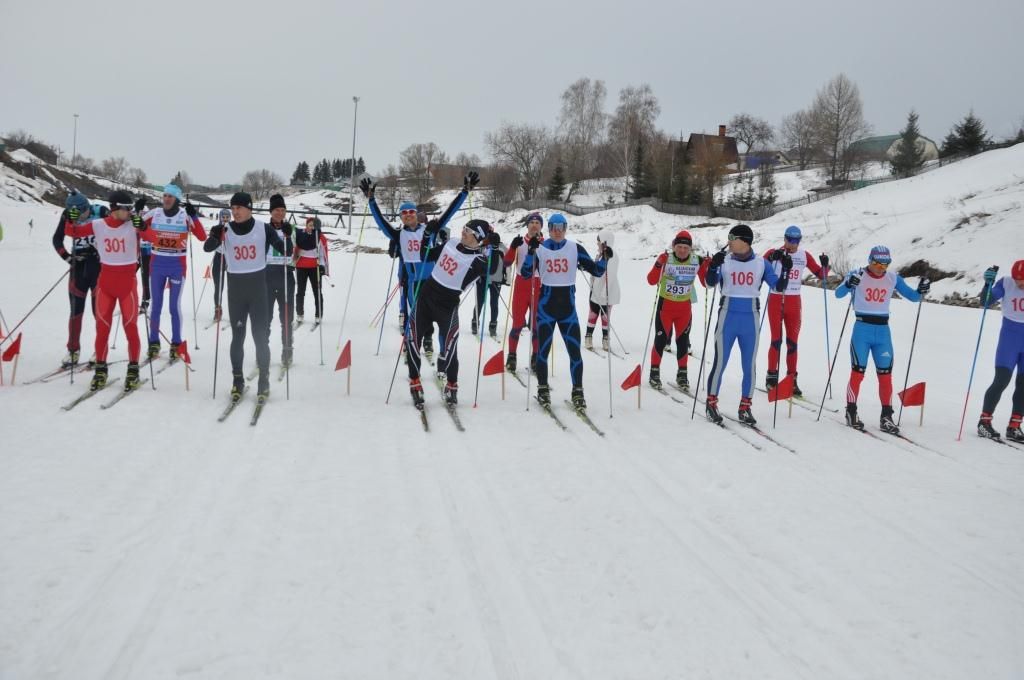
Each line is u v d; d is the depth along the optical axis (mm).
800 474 4773
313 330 9992
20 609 2674
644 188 47406
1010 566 3506
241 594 2877
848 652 2715
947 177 35281
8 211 32531
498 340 9977
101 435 4750
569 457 4883
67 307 10812
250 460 4453
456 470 4512
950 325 13273
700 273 6195
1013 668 2645
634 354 9461
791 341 7180
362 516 3709
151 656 2443
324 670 2428
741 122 68938
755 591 3154
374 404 6105
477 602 2936
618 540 3600
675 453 5098
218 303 8922
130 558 3119
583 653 2621
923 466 5102
